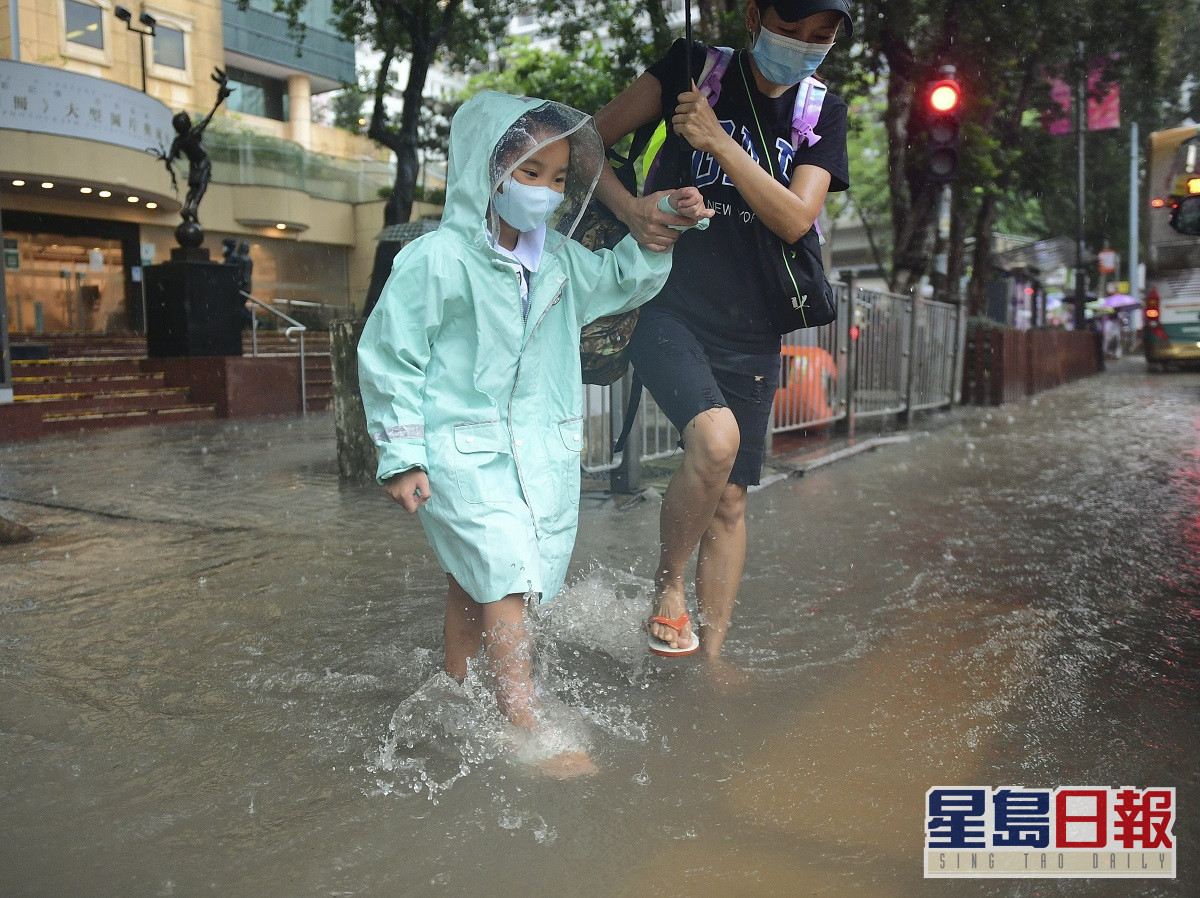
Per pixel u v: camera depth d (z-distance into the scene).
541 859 1.78
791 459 7.38
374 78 19.80
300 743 2.30
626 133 2.74
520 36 19.09
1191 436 9.54
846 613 3.37
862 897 1.66
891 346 10.59
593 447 5.84
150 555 4.38
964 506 5.58
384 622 3.27
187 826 1.92
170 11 28.47
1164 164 21.16
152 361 13.12
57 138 20.94
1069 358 20.75
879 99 22.05
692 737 2.30
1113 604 3.51
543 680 2.64
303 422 11.83
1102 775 2.12
